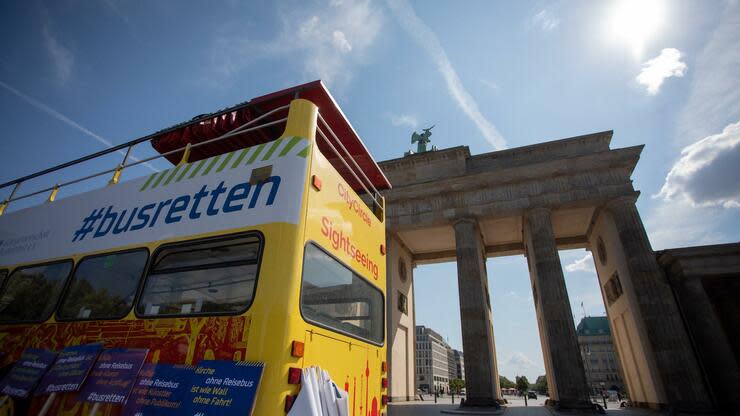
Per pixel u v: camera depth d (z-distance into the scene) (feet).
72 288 16.93
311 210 13.88
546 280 83.20
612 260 91.76
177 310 13.28
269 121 19.90
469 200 98.84
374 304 19.47
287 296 11.56
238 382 10.52
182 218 15.23
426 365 460.96
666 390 68.49
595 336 387.34
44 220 21.01
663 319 72.08
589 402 70.23
